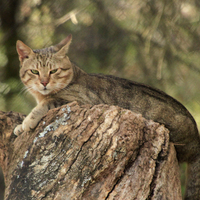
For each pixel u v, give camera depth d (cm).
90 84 851
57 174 598
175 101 833
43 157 614
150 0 1049
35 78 812
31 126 702
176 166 664
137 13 1079
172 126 805
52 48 859
